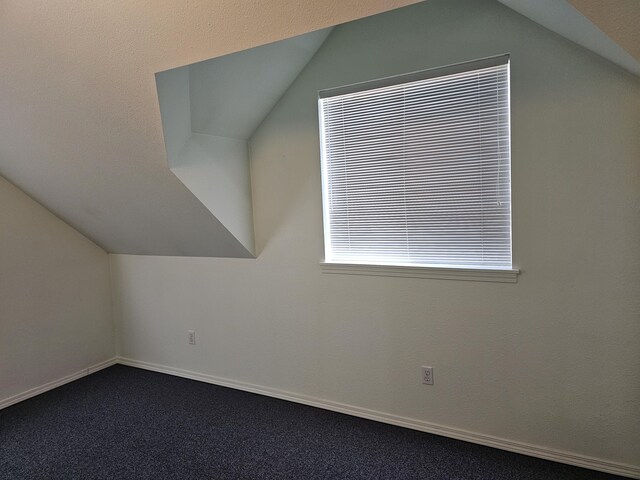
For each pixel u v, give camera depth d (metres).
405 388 2.57
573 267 2.06
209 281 3.29
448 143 2.34
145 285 3.64
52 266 3.40
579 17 1.47
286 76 2.63
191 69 2.09
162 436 2.61
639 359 1.98
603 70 1.91
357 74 2.51
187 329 3.46
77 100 2.22
